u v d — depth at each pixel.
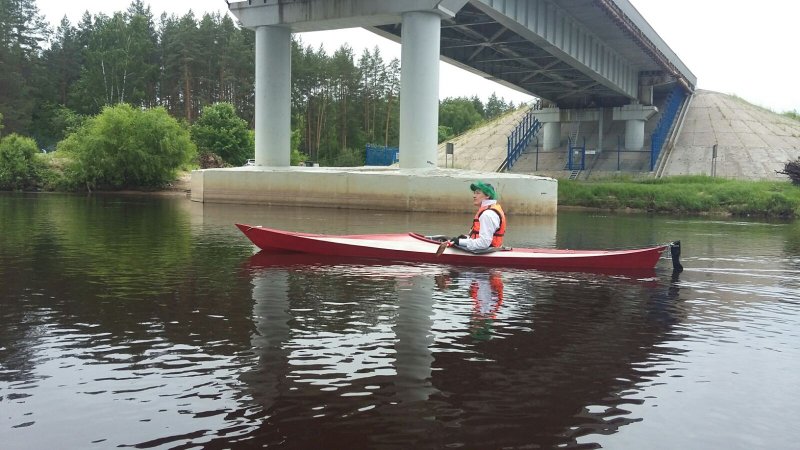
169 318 6.06
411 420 3.73
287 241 10.69
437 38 24.28
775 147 49.03
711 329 6.14
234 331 5.62
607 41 39.25
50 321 5.89
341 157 75.31
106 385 4.23
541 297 7.51
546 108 57.44
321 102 79.81
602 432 3.64
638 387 4.40
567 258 9.71
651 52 42.31
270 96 27.36
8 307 6.45
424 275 8.79
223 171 27.64
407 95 24.34
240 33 74.25
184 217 19.14
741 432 3.69
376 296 7.30
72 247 11.36
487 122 71.19
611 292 7.96
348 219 19.67
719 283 8.85
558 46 32.00
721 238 16.67
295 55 74.38
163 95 74.94
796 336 5.89
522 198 23.89
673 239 15.94
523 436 3.55
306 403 3.96
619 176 46.16
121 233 13.91
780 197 30.05
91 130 38.31
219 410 3.83
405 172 24.28
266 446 3.37
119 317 6.08
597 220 23.39
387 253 10.14
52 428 3.56
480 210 9.89
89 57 70.31
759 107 63.12
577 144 56.91
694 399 4.20
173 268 9.09
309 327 5.82
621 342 5.57
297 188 26.14
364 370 4.61
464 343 5.39
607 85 43.88
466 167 56.47
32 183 38.03
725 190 31.77
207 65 72.56
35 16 73.81
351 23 26.03
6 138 38.66
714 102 60.47
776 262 11.38
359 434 3.53
